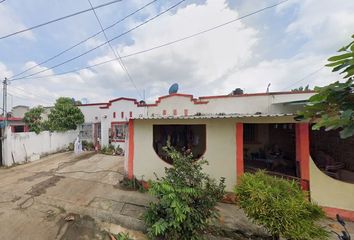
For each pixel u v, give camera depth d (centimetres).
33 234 397
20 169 857
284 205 294
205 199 371
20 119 1443
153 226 341
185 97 1127
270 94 980
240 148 536
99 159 1072
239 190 362
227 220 441
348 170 564
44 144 1184
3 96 1156
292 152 802
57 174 774
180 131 876
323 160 620
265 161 772
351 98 147
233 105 1034
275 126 877
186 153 463
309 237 272
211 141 561
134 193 586
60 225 429
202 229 374
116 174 771
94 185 652
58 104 1507
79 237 393
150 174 620
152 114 1148
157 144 793
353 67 140
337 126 145
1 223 429
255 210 307
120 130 1333
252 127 911
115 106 1343
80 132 1515
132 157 641
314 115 174
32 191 597
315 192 473
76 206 504
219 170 549
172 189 349
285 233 283
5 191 596
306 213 296
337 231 402
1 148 919
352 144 555
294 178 497
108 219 450
